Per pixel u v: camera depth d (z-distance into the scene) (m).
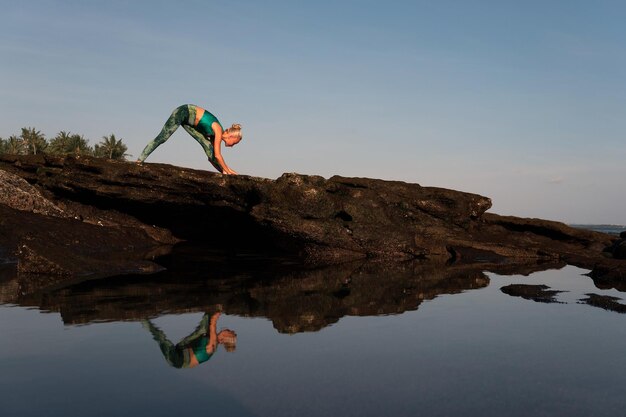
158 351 5.19
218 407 3.68
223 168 21.28
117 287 9.69
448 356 5.21
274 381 4.31
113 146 70.62
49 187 20.50
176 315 7.11
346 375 4.52
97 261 12.64
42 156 21.67
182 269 13.41
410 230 22.14
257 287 10.33
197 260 16.08
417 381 4.37
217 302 8.32
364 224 20.83
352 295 9.48
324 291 9.99
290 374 4.52
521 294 9.88
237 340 5.77
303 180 20.17
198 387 4.12
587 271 15.78
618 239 24.19
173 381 4.25
